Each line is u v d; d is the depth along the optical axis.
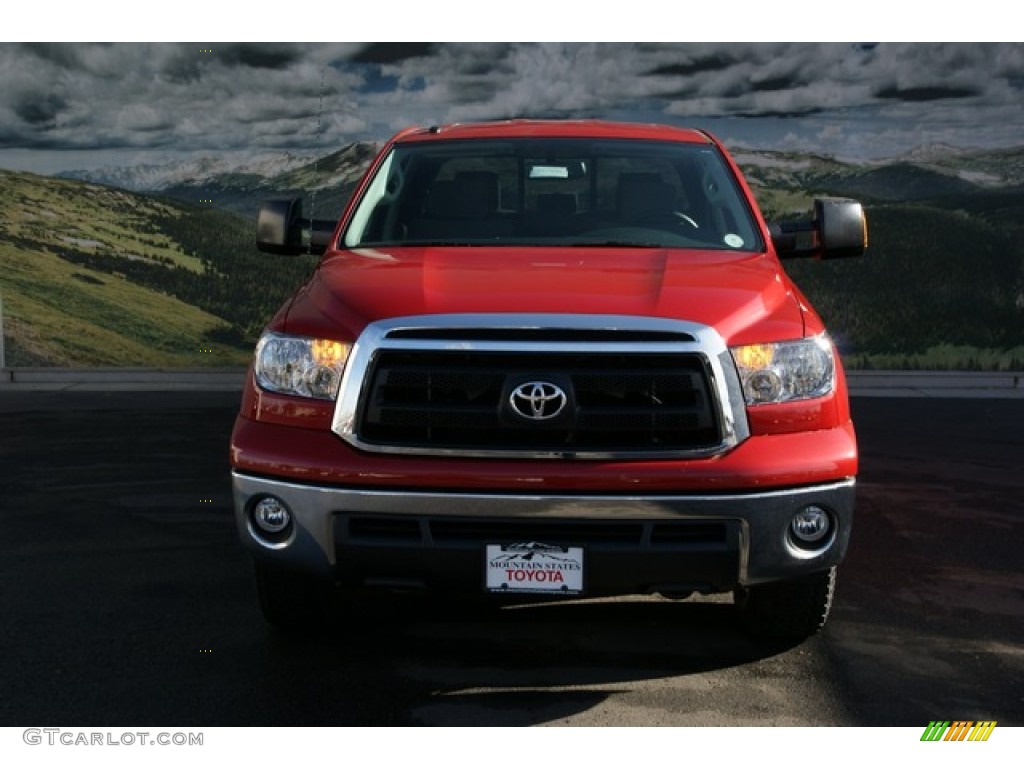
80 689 3.54
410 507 3.36
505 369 3.39
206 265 9.98
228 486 6.25
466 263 4.02
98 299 10.02
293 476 3.45
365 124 9.75
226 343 10.05
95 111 9.84
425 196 4.78
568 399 3.36
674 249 4.37
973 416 8.52
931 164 9.48
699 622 4.18
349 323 3.54
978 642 4.00
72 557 4.91
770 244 4.54
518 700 3.50
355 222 4.71
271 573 3.77
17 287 9.92
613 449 3.37
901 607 4.36
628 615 4.25
